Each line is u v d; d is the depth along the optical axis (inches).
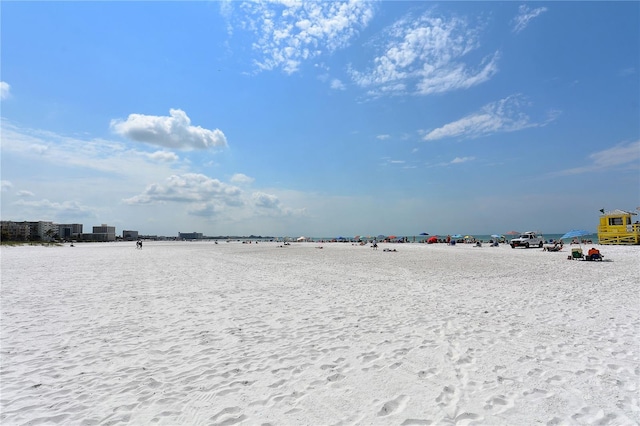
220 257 1146.7
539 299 368.5
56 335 260.1
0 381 180.1
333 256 1099.9
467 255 1049.5
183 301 383.2
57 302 382.6
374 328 265.6
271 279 557.0
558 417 135.3
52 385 174.7
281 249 1702.8
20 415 145.6
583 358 197.0
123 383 175.6
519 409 141.7
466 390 159.8
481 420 134.2
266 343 234.5
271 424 134.6
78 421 140.1
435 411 141.5
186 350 223.5
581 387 160.6
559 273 582.9
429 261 853.2
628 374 173.9
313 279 551.2
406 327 266.7
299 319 297.9
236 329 270.1
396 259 932.0
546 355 202.8
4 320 305.1
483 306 338.0
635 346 215.5
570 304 342.0
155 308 349.1
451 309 325.7
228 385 170.6
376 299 380.8
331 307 343.3
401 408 144.6
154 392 164.9
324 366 192.4
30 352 223.6
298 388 165.8
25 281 560.7
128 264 892.0
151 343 238.8
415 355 206.2
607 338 232.5
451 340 233.0
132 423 137.6
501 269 655.1
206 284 509.4
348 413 141.7
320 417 138.8
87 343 240.8
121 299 398.0
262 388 166.7
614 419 133.3
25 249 2014.0
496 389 160.2
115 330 271.7
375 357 204.7
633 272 581.0
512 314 303.9
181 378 180.2
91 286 500.7
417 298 383.2
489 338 236.5
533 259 867.4
